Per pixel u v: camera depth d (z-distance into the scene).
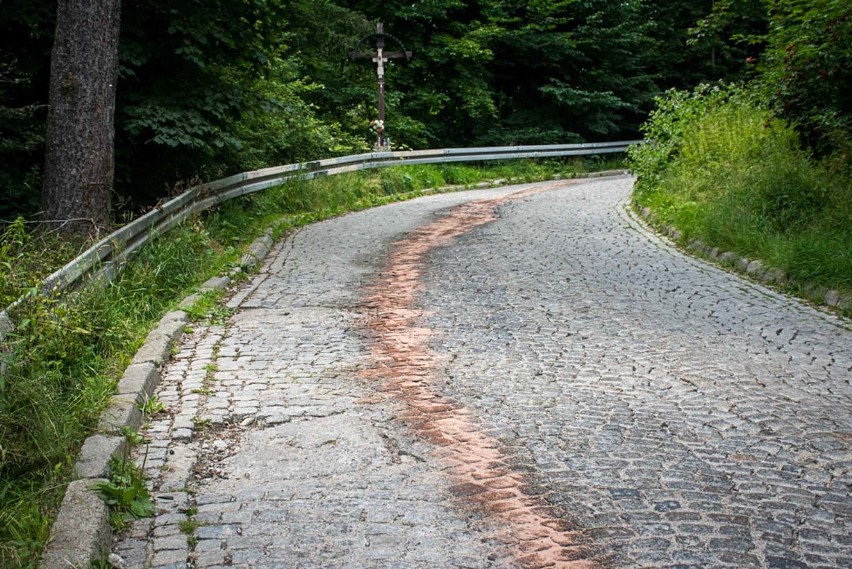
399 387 6.05
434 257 11.17
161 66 12.05
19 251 7.26
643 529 3.98
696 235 11.83
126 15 11.41
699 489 4.40
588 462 4.74
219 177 13.38
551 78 29.73
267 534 3.98
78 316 6.32
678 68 34.59
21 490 4.24
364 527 4.04
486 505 4.25
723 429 5.23
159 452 4.91
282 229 13.53
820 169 11.71
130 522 4.09
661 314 8.17
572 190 20.53
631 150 17.28
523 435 5.14
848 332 7.58
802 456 4.83
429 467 4.71
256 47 12.57
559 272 10.15
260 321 7.92
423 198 19.42
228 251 10.66
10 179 11.16
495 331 7.55
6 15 10.85
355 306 8.48
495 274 10.04
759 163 12.87
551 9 29.61
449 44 26.97
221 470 4.74
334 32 22.44
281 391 5.97
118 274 8.09
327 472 4.68
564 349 6.99
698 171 14.70
